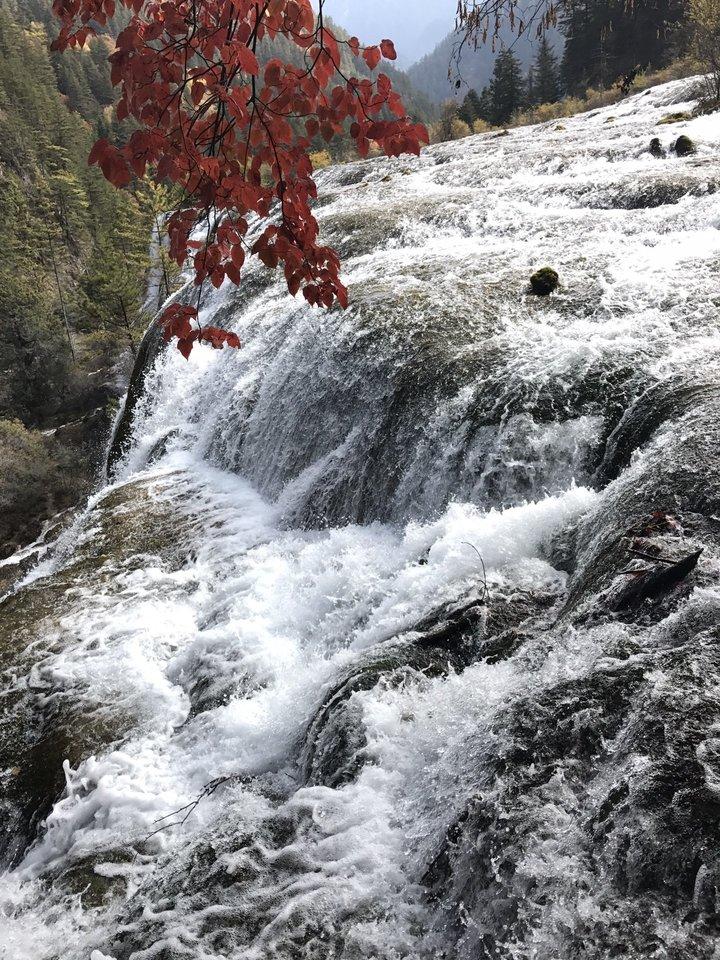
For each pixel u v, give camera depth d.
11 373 26.56
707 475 4.06
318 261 2.64
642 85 24.45
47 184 50.03
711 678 2.62
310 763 3.90
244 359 10.46
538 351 6.70
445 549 5.21
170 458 10.45
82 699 5.84
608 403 5.77
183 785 4.71
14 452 18.25
